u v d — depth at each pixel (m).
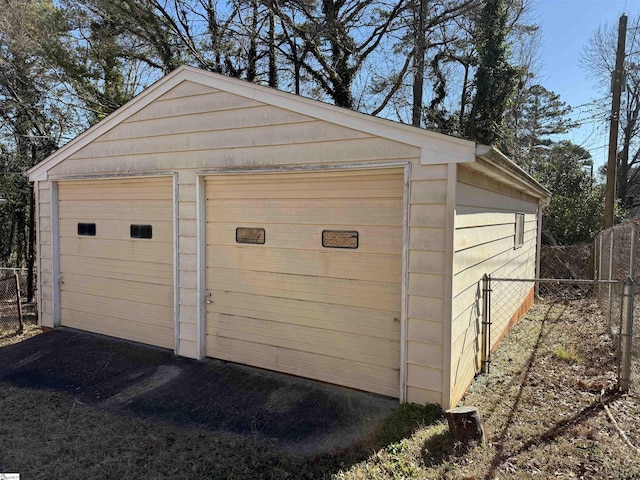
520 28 15.07
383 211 4.12
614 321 6.64
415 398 3.90
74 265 6.68
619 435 3.40
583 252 12.68
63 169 6.55
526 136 20.05
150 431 3.71
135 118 5.67
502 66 13.91
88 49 12.64
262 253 4.86
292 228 4.66
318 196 4.48
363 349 4.27
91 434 3.68
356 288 4.29
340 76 14.22
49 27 11.57
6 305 9.63
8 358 5.71
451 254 3.66
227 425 3.77
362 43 14.34
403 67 14.58
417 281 3.84
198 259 5.22
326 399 4.14
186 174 5.27
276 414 3.92
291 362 4.71
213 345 5.27
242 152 4.81
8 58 11.12
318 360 4.54
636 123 20.52
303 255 4.60
